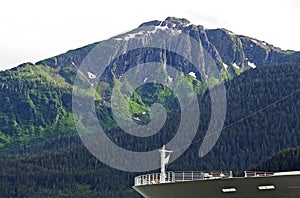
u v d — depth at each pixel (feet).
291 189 152.25
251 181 157.38
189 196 176.45
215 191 167.32
